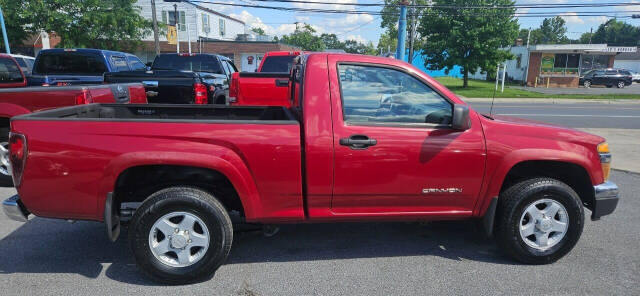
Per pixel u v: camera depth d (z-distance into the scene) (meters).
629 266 3.58
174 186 3.19
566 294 3.11
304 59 3.48
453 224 4.56
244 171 3.11
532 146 3.39
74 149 2.97
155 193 3.08
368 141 3.20
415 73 3.33
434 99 3.36
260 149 3.11
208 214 3.09
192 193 3.08
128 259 3.62
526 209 3.47
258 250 3.84
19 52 30.92
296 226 4.45
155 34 23.94
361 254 3.78
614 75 34.59
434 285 3.23
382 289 3.16
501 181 3.39
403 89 3.33
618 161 7.70
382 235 4.23
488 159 3.36
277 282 3.25
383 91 3.31
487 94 25.62
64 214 3.09
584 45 34.34
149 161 2.97
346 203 3.33
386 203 3.38
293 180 3.19
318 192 3.26
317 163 3.18
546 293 3.12
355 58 3.31
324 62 3.28
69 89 4.70
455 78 47.47
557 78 35.25
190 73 7.37
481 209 3.50
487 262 3.64
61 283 3.18
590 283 3.28
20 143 2.95
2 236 4.05
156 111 4.54
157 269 3.11
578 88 33.81
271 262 3.60
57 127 2.98
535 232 3.54
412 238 4.16
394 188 3.32
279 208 3.28
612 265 3.60
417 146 3.26
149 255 3.09
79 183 3.00
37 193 3.02
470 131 3.35
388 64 3.32
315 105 3.21
